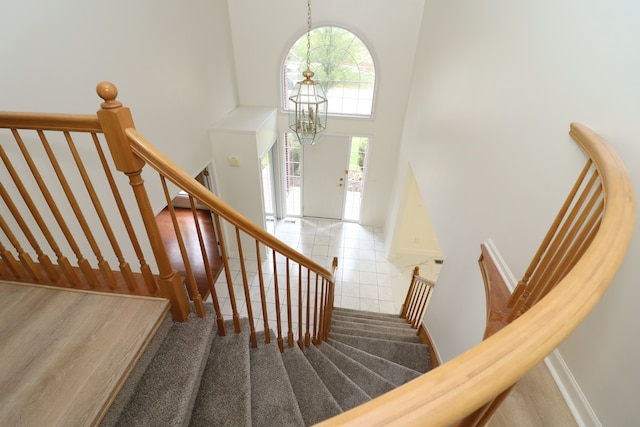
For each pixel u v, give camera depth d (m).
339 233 6.21
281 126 5.43
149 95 2.93
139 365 1.28
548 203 1.51
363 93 5.15
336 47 4.80
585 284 0.62
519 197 1.75
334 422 0.42
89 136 2.30
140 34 2.75
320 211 6.52
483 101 2.27
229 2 4.50
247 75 5.05
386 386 2.35
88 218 2.37
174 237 5.62
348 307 4.71
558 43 1.51
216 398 1.41
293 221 6.53
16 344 1.24
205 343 1.46
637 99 1.08
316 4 4.44
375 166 5.71
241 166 4.45
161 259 1.35
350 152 5.74
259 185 4.60
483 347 0.50
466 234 2.43
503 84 2.00
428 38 3.91
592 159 1.14
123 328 1.32
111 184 1.23
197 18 3.69
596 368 1.22
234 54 4.88
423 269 5.40
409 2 4.29
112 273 1.53
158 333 1.40
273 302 4.47
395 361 2.97
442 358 2.72
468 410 0.43
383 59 4.72
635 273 1.08
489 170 2.12
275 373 1.71
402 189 4.84
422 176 3.72
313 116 3.73
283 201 6.37
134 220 2.87
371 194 6.04
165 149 3.26
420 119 3.98
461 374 0.46
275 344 1.88
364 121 5.29
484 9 2.36
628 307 1.10
